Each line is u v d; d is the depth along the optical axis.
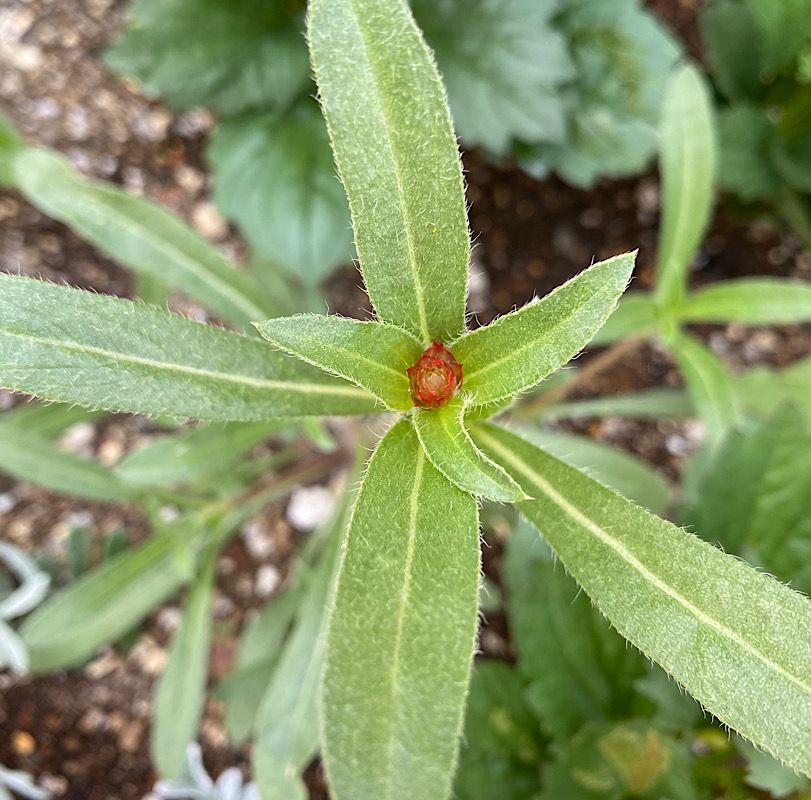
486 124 0.22
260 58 0.22
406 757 0.09
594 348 0.26
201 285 0.16
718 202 0.27
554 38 0.22
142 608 0.18
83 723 0.22
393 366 0.10
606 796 0.15
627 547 0.09
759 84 0.24
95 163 0.25
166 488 0.18
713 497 0.16
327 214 0.22
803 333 0.27
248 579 0.24
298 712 0.15
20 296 0.09
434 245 0.10
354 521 0.09
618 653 0.18
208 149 0.23
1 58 0.24
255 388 0.10
